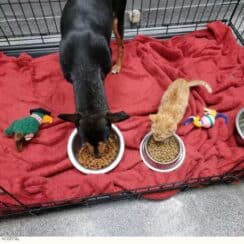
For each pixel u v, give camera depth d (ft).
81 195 2.48
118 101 3.07
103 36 2.61
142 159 2.71
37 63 3.31
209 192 2.65
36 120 2.76
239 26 3.86
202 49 3.46
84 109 2.32
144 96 3.11
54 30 3.72
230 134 2.87
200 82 2.97
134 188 2.52
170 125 2.53
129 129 2.85
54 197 2.44
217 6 4.08
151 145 2.75
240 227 2.50
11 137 2.77
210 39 3.60
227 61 3.40
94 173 2.58
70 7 2.60
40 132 2.82
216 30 3.54
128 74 3.27
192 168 2.63
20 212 2.41
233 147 2.80
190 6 3.90
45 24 3.78
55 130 2.82
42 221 2.48
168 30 3.78
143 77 3.24
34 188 2.46
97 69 2.50
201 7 4.07
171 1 4.13
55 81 3.21
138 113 2.98
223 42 3.54
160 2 4.12
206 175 2.59
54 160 2.67
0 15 3.85
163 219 2.52
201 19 3.94
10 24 3.78
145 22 3.86
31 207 2.39
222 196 2.64
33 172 2.59
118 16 2.95
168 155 2.68
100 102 2.39
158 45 3.43
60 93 3.12
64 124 2.87
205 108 2.96
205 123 2.83
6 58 3.30
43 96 3.10
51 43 3.57
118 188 2.53
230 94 3.13
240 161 2.62
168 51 3.41
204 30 3.63
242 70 3.32
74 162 2.62
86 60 2.45
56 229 2.46
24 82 3.16
